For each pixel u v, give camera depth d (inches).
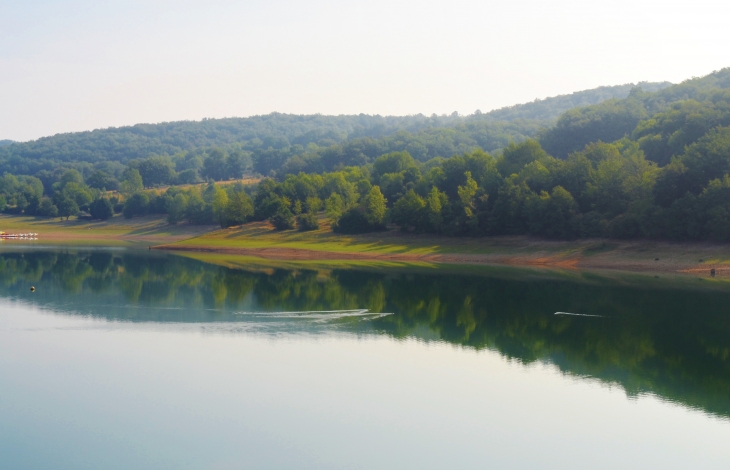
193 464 1355.8
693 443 1491.1
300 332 2409.0
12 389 1758.1
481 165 6619.1
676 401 1736.0
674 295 3248.0
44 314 2679.6
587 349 2215.8
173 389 1772.9
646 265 4296.3
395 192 7396.7
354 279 3905.0
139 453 1401.3
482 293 3344.0
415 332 2432.3
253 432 1509.6
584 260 4623.5
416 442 1473.9
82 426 1531.7
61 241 7795.3
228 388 1785.2
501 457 1411.2
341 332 2418.8
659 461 1405.0
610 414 1646.2
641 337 2370.8
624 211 4921.3
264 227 6884.8
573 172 5442.9
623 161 5369.1
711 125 6077.8
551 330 2484.0
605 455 1427.2
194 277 3961.6
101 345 2196.1
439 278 3956.7
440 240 5689.0
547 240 5118.1
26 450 1407.5
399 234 6043.3
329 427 1541.6
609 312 2827.3
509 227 5388.8
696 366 2030.0
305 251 5733.3
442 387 1822.1
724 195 4247.0
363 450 1428.4
